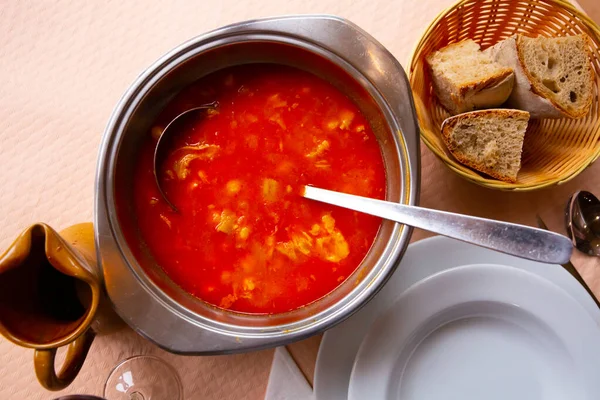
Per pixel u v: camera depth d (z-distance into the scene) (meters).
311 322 0.62
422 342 0.68
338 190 0.65
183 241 0.65
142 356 0.69
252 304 0.65
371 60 0.63
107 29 0.72
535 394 0.68
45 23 0.72
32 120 0.71
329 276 0.65
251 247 0.65
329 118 0.66
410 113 0.62
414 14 0.72
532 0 0.68
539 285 0.66
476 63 0.68
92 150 0.71
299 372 0.68
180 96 0.66
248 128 0.66
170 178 0.65
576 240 0.69
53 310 0.62
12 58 0.72
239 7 0.72
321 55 0.63
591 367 0.66
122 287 0.62
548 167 0.68
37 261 0.60
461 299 0.66
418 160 0.62
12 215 0.70
